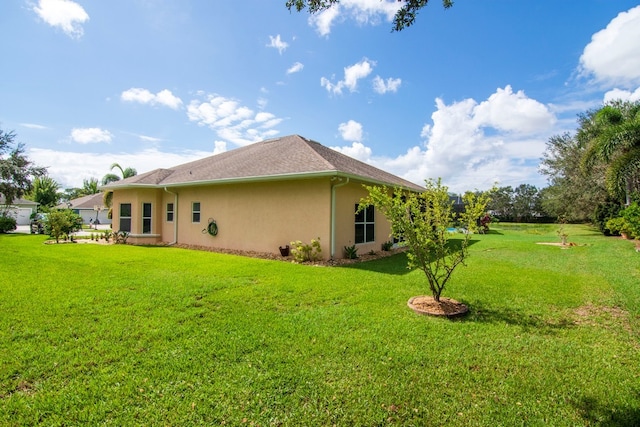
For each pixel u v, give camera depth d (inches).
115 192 651.5
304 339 158.7
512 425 99.5
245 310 203.8
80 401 107.3
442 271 332.2
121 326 172.6
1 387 114.8
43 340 153.5
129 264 368.2
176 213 597.6
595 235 813.9
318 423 99.3
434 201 218.4
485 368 132.8
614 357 143.3
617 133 509.0
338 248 420.2
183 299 224.4
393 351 146.6
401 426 98.8
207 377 123.1
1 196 1178.6
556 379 125.0
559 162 992.9
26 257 413.7
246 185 492.7
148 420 99.0
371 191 232.2
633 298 230.8
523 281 288.7
